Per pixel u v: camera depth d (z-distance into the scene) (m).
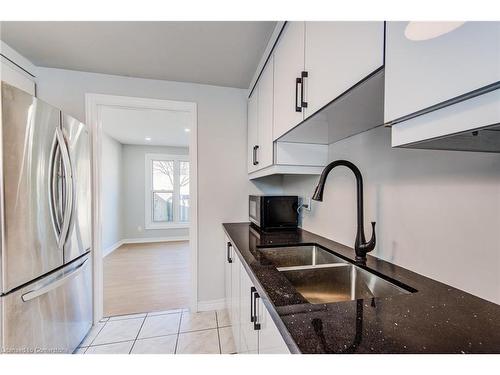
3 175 1.17
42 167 1.41
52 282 1.47
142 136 4.69
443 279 0.83
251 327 1.09
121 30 1.52
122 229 5.40
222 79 2.22
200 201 2.33
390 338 0.53
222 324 2.07
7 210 1.19
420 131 0.52
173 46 1.70
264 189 2.47
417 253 0.94
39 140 1.39
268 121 1.65
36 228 1.36
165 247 5.10
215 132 2.37
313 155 1.63
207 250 2.34
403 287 0.83
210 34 1.56
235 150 2.41
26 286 1.29
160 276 3.32
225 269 2.28
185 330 1.99
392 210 1.07
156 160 5.78
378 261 1.11
